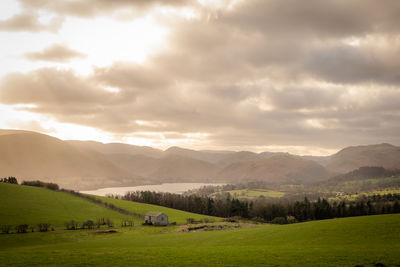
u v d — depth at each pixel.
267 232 62.22
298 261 32.84
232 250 42.06
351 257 33.50
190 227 91.88
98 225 96.25
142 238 69.88
